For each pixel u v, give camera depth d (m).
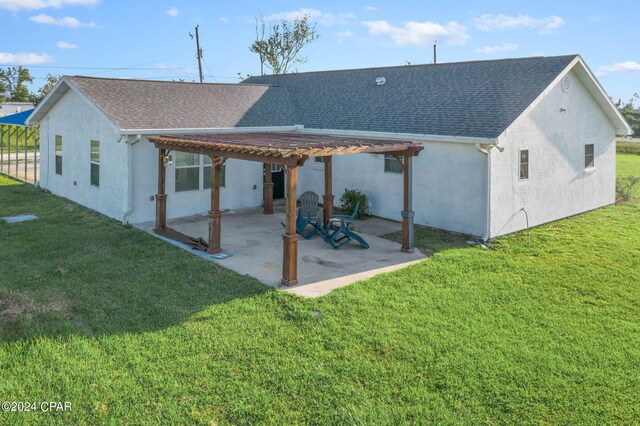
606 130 17.31
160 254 10.91
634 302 8.35
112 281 9.06
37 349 6.29
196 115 16.02
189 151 11.66
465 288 8.95
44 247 11.24
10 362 5.98
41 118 19.33
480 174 12.65
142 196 14.06
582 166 16.14
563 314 7.82
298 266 10.36
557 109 14.69
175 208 14.93
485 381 5.78
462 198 13.17
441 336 6.93
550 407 5.30
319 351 6.47
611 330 7.23
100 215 14.87
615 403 5.38
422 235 13.21
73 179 16.88
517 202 13.48
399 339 6.82
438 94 16.09
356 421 5.00
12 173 24.69
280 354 6.38
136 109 14.88
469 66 17.27
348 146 9.82
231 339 6.77
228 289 8.75
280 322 7.38
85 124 15.65
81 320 7.28
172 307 7.85
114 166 14.19
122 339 6.68
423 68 18.84
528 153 13.69
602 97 16.06
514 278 9.55
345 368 6.04
